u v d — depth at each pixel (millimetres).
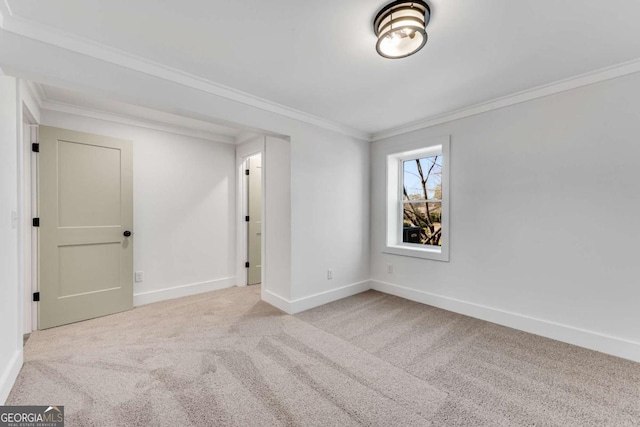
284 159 3062
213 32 1669
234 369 1938
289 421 1472
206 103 2299
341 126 3449
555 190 2352
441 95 2568
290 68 2090
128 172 3061
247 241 4160
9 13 1485
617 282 2084
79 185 2756
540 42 1758
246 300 3416
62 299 2656
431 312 3006
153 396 1656
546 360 2043
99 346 2254
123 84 1898
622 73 2027
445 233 3072
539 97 2412
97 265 2855
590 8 1453
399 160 3830
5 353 1657
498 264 2689
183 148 3584
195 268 3695
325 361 2043
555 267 2359
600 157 2141
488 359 2062
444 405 1592
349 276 3623
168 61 1993
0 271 1590
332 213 3404
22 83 1984
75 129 2789
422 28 1474
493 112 2703
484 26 1597
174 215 3506
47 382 1778
